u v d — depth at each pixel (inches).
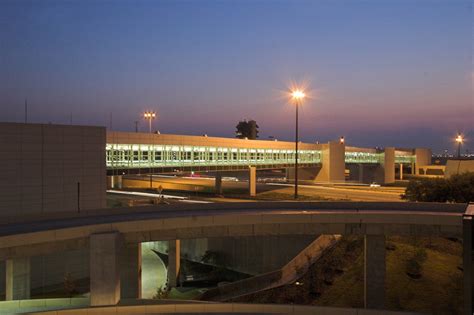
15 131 1669.5
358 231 1293.1
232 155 3494.1
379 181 5767.7
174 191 3784.5
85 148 1889.8
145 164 2655.0
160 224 1218.6
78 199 1855.3
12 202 1656.0
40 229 1146.0
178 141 2930.6
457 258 1604.3
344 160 4877.0
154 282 1756.9
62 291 1596.9
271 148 3956.7
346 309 871.1
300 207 1536.7
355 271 1427.2
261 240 1827.0
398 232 1284.4
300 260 1558.8
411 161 6870.1
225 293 1440.7
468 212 850.8
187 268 1951.3
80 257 1750.7
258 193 3619.6
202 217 1255.5
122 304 1091.9
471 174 2146.9
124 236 1187.9
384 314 854.5
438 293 1284.4
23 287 1478.8
